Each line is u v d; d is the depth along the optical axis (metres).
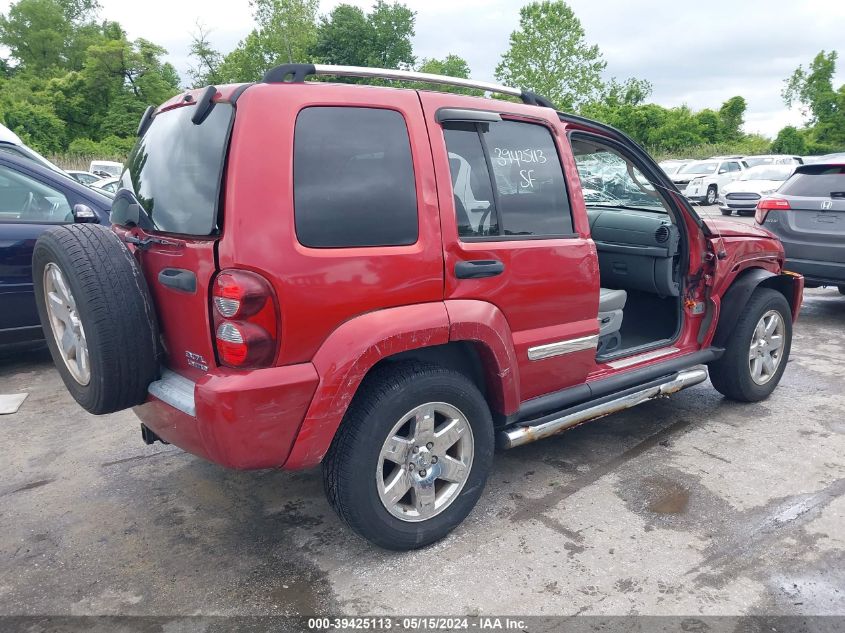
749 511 3.17
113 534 3.04
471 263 2.83
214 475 3.62
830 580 2.64
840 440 3.98
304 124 2.46
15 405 4.68
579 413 3.40
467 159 2.93
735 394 4.48
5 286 5.14
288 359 2.39
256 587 2.64
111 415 4.51
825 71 48.84
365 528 2.67
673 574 2.69
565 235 3.28
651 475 3.55
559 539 2.95
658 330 4.53
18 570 2.77
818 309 7.59
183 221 2.49
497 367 2.95
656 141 41.78
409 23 57.16
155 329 2.66
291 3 52.56
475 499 3.00
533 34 56.34
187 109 2.68
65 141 43.50
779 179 18.67
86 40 67.69
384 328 2.54
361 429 2.56
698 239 4.09
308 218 2.41
